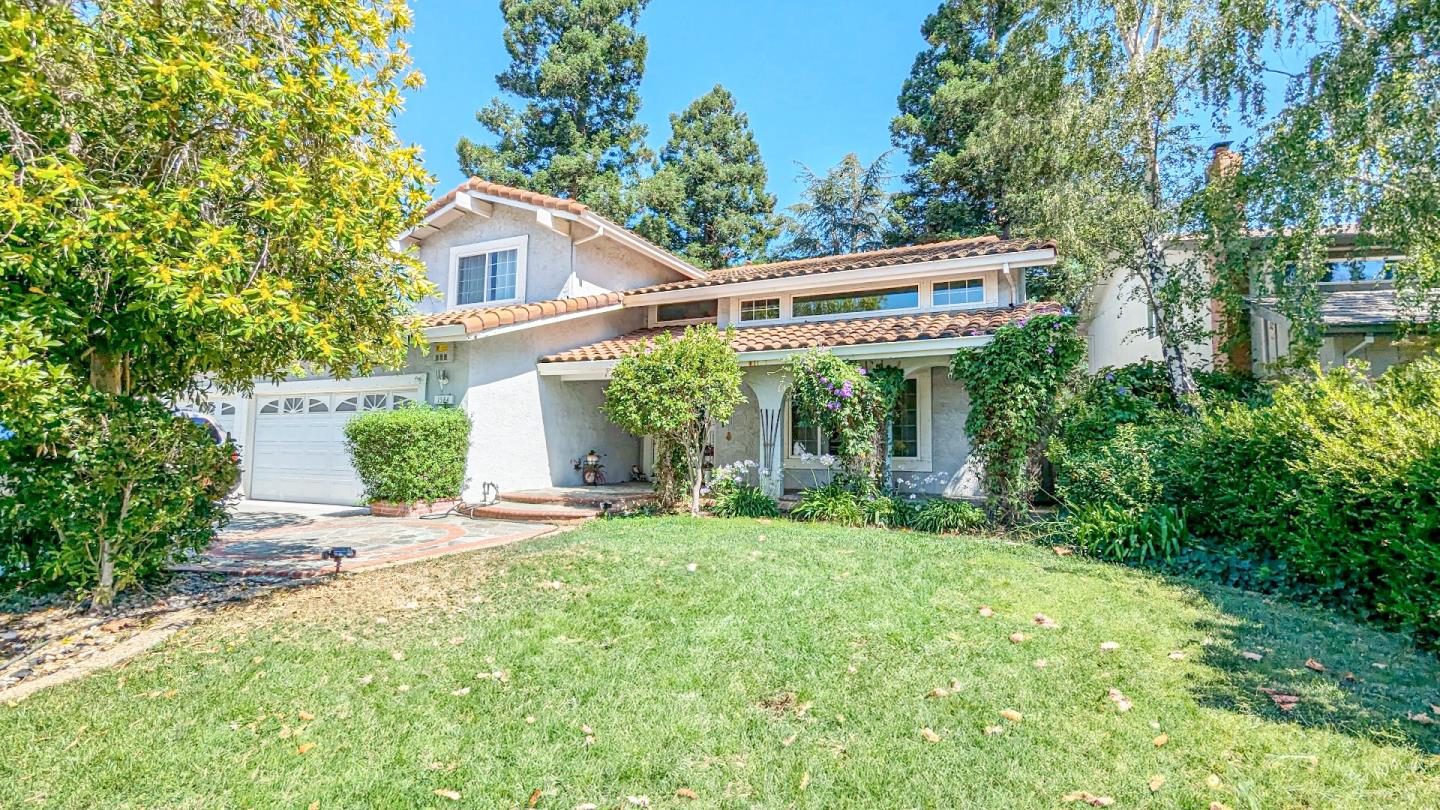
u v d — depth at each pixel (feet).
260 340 20.83
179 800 10.41
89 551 18.97
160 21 16.57
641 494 42.29
